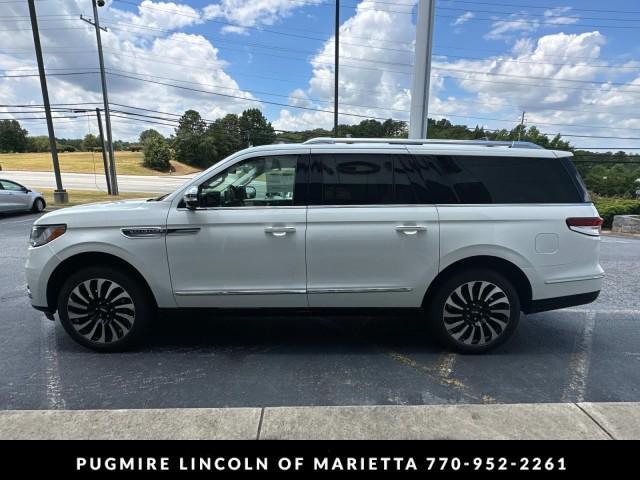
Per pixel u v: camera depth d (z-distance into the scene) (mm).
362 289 3900
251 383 3514
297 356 4059
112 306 4008
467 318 4012
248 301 3941
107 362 3898
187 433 2688
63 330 4684
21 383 3504
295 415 2861
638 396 3336
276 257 3855
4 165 69750
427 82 8492
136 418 2838
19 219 16000
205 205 3871
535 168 3990
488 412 2904
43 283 3939
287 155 3920
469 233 3859
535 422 2797
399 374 3686
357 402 3219
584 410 2934
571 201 3984
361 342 4422
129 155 93812
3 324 4879
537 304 4004
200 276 3891
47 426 2752
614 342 4469
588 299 4047
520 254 3885
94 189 37938
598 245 4035
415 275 3900
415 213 3840
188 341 4426
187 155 87562
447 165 3932
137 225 3840
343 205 3863
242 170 3930
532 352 4180
